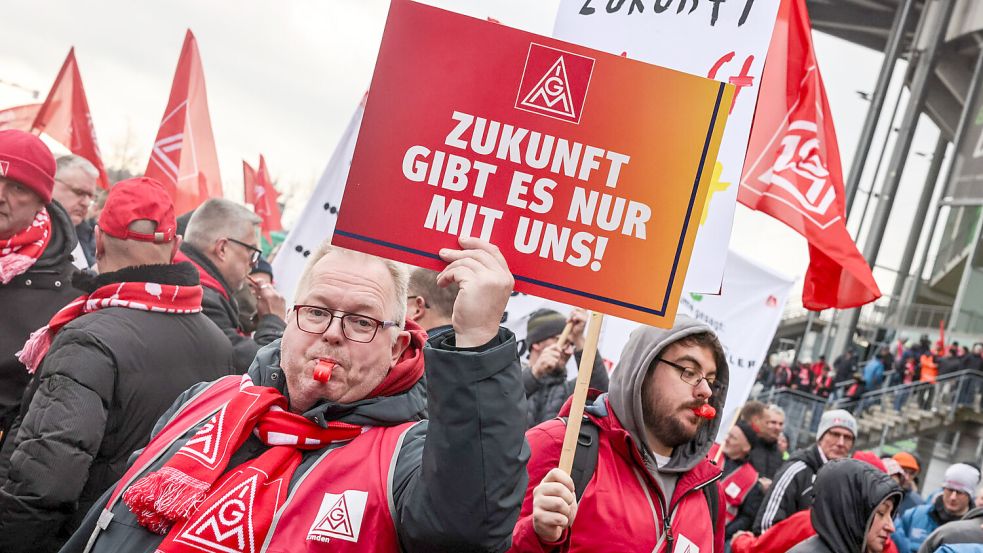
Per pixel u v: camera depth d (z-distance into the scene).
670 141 2.70
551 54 2.67
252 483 2.48
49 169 4.55
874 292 4.79
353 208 2.61
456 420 2.33
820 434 6.88
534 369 5.53
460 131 2.64
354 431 2.60
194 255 5.03
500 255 2.49
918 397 27.41
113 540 2.55
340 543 2.45
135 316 3.71
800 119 4.88
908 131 33.25
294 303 2.73
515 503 2.38
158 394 3.71
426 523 2.35
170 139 7.38
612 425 3.52
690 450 3.64
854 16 34.47
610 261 2.68
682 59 3.85
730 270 7.43
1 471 3.90
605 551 3.35
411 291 4.34
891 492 4.64
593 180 2.68
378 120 2.62
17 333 4.51
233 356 4.18
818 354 33.59
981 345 27.52
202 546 2.41
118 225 3.79
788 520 5.32
